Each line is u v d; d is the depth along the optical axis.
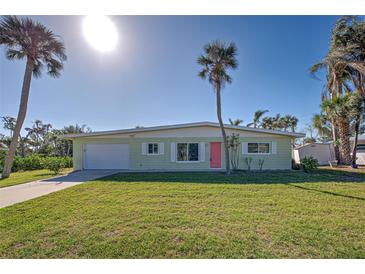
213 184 7.52
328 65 12.14
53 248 2.84
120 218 3.94
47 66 13.03
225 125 13.30
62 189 6.99
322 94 16.17
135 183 7.90
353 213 4.12
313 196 5.55
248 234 3.18
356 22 11.41
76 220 3.86
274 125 30.81
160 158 13.76
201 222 3.69
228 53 10.20
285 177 9.29
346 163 14.85
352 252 2.67
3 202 5.27
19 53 11.66
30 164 16.91
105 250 2.78
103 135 13.95
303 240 2.97
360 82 13.16
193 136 13.69
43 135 36.16
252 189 6.55
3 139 30.52
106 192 6.29
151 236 3.14
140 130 13.66
